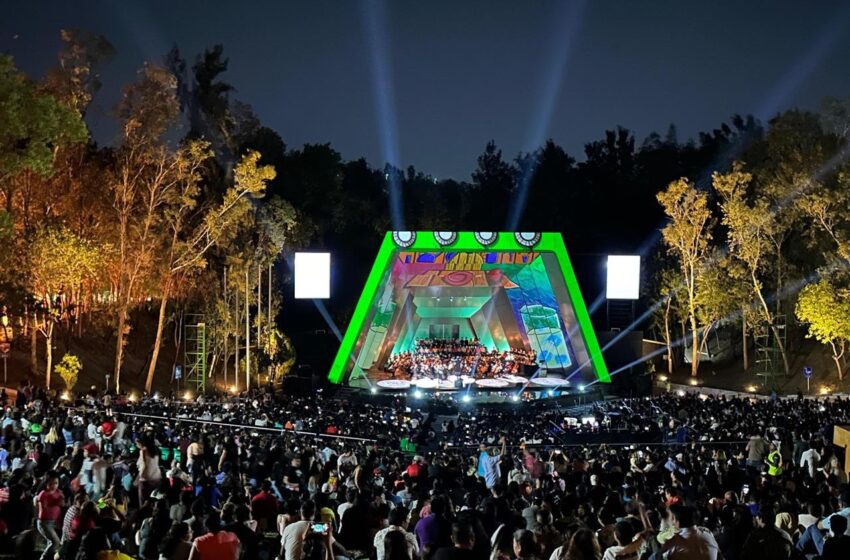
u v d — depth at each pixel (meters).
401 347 67.62
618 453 28.09
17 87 33.84
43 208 54.91
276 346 64.06
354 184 96.62
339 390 59.31
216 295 63.31
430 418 47.09
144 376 60.94
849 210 58.62
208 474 19.86
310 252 59.22
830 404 41.25
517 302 64.69
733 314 68.06
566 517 13.39
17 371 51.62
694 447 30.22
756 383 65.38
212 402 43.34
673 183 68.56
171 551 10.70
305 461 22.08
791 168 63.94
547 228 87.94
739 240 64.06
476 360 63.97
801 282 65.81
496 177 99.00
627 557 10.23
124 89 54.09
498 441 33.47
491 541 11.53
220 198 67.31
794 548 10.39
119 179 56.34
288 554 11.64
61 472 18.11
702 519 13.62
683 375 71.81
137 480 17.83
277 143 80.81
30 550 12.38
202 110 68.75
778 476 19.20
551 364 64.94
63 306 56.69
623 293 62.25
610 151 101.00
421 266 60.91
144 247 55.38
